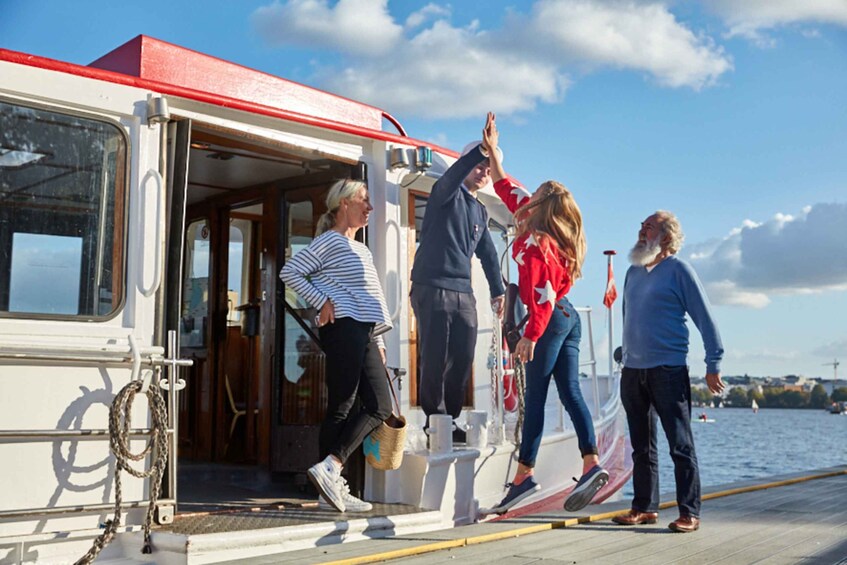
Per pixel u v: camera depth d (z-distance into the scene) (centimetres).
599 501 666
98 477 363
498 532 430
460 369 542
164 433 367
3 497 338
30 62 357
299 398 544
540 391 508
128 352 372
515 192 520
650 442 485
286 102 486
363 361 446
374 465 461
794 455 3356
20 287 353
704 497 580
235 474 582
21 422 344
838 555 375
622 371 489
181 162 403
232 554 360
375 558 361
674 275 469
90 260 372
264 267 580
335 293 439
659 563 357
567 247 496
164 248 393
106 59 454
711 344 459
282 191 578
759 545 404
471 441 530
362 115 529
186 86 443
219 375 658
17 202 355
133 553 368
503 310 588
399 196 523
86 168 375
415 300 535
